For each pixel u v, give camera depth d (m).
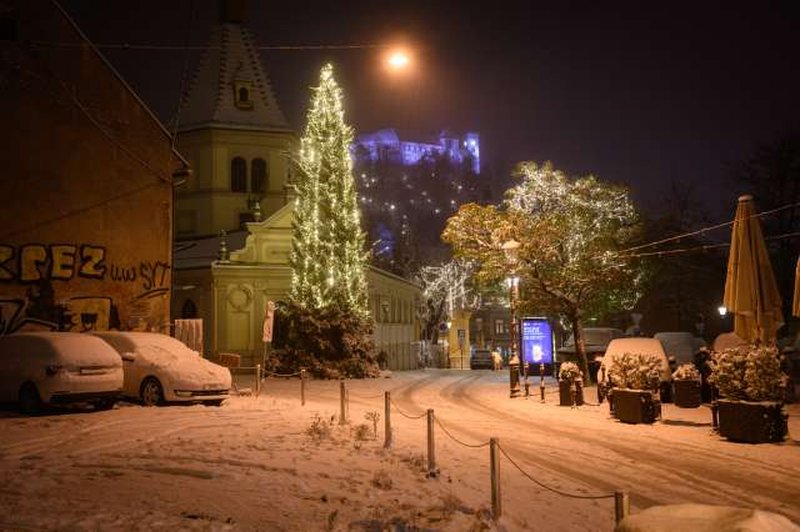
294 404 20.11
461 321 72.56
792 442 13.96
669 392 21.19
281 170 44.09
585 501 9.68
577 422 17.31
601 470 11.66
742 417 14.04
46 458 10.69
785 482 10.73
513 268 24.06
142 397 18.62
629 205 27.86
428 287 68.50
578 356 27.75
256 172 43.88
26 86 22.33
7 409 17.16
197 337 25.19
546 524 8.41
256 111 44.44
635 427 16.34
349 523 7.54
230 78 44.69
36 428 13.92
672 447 13.72
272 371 33.56
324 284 34.44
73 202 23.08
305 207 34.94
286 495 8.64
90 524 6.97
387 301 48.09
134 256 24.41
